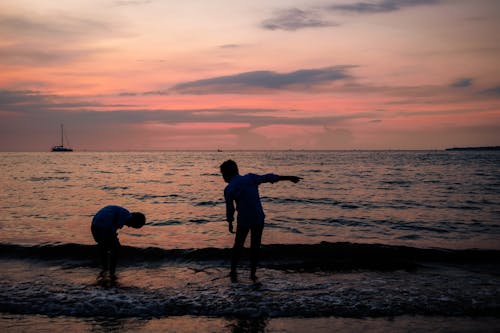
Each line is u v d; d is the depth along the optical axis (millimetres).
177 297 4746
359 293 4914
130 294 4848
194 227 10391
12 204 15023
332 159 100812
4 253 6918
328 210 13914
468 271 6094
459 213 13141
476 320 4141
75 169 47031
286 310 4379
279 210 13891
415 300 4660
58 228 9906
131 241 8492
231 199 5410
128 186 24297
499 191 20688
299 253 6902
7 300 4641
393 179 30391
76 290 5008
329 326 3988
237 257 5574
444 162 74312
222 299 4688
